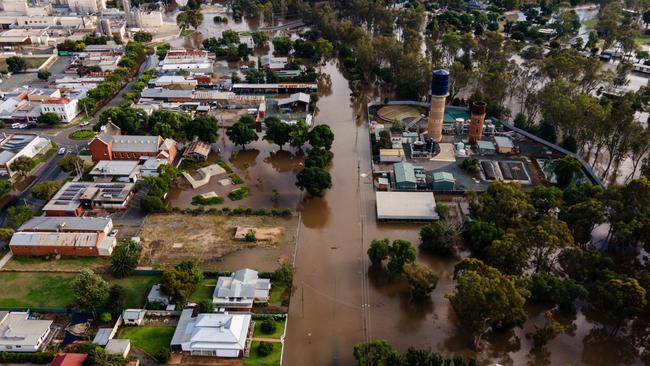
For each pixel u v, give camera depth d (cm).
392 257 16125
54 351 13325
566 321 14750
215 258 16962
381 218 18975
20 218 17825
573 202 18762
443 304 15325
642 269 15475
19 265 16588
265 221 18925
